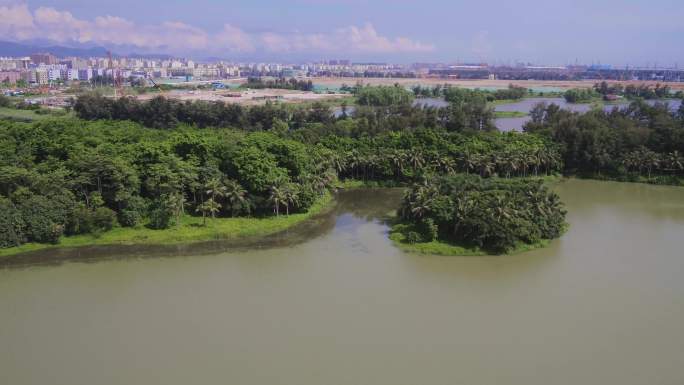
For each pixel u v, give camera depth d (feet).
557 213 315.37
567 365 181.06
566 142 488.02
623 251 288.92
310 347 191.93
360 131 556.51
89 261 274.98
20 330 205.87
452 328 205.05
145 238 304.09
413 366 180.34
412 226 319.47
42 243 294.46
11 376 176.76
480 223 282.56
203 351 190.08
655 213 364.38
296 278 252.62
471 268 264.93
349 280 249.96
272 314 216.33
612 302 227.20
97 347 193.26
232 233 313.94
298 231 325.01
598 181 464.24
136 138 414.82
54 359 186.19
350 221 347.15
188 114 637.71
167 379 174.60
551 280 249.96
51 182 311.68
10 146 360.48
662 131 469.16
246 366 180.96
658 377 174.50
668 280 249.96
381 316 214.28
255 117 644.27
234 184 335.67
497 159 440.45
